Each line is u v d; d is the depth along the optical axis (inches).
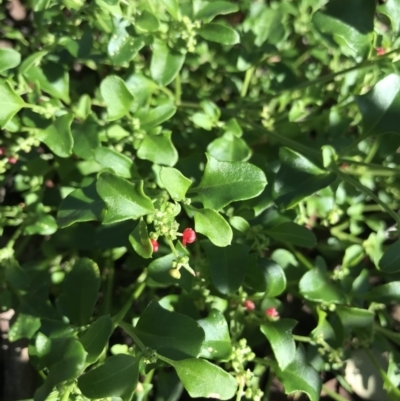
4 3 8.0
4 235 7.3
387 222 7.8
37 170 6.5
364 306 7.0
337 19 5.2
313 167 5.1
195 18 5.9
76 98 7.1
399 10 5.6
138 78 6.3
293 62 7.7
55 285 6.8
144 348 4.5
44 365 4.5
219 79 7.9
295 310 7.7
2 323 7.1
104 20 6.2
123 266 7.3
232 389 4.3
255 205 5.9
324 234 7.8
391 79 5.1
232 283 5.3
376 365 6.3
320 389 5.4
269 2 8.3
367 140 6.9
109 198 4.3
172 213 4.5
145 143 5.7
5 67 5.5
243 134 6.9
